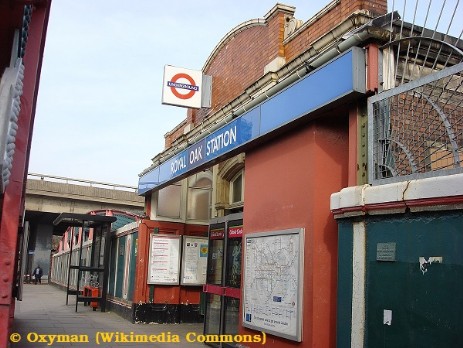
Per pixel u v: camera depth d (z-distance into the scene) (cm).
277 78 916
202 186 1358
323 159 603
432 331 400
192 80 1235
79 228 2206
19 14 368
